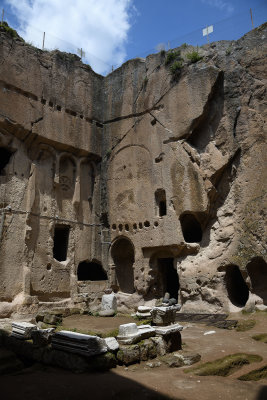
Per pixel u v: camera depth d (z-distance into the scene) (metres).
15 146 17.48
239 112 17.28
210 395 6.01
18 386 6.41
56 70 19.81
